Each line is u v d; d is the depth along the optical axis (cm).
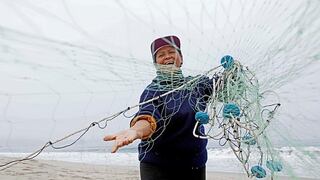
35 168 893
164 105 263
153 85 262
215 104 250
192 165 283
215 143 300
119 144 212
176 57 266
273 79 250
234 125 233
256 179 260
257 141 231
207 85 267
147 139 270
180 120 268
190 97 269
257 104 234
